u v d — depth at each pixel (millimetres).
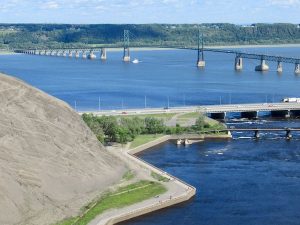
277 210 180250
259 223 169875
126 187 196250
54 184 180750
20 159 179750
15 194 165000
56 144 196375
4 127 185625
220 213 177750
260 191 198375
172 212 178875
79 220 166375
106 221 167250
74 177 189000
